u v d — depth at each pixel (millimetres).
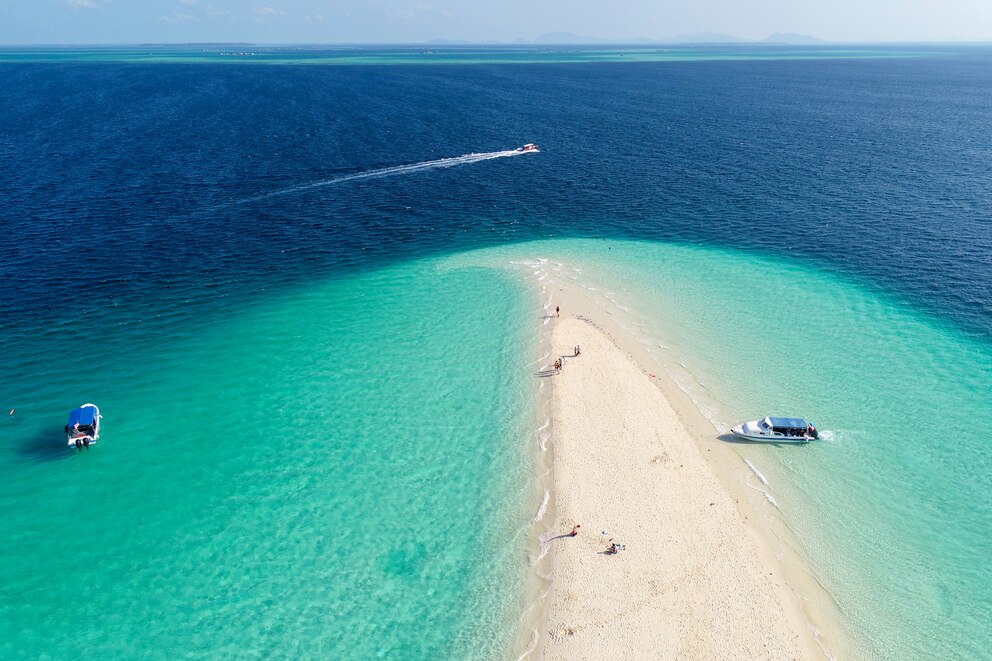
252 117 184375
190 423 52219
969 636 34844
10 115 184000
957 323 67750
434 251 88062
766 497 44219
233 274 79812
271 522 42500
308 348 63344
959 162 132625
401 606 36750
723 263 83562
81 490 45031
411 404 54375
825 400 54812
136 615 36312
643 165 133875
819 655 33656
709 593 36844
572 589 37125
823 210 103750
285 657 34031
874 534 41375
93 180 115438
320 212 102562
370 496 44562
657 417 52031
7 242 86250
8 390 55781
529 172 127812
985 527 41875
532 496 44125
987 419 52250
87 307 70500
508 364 59812
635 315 69250
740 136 164000
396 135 160500
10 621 35812
